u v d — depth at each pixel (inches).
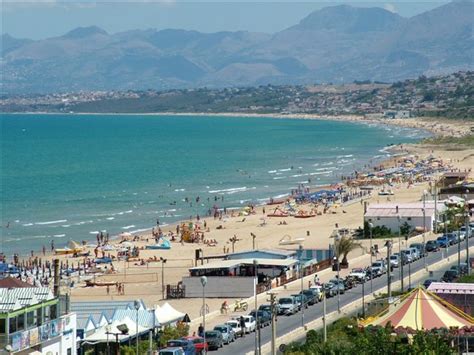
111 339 5073.8
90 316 5221.5
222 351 5319.9
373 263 7701.8
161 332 5477.4
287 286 7253.9
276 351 5182.1
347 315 6008.9
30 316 4239.7
